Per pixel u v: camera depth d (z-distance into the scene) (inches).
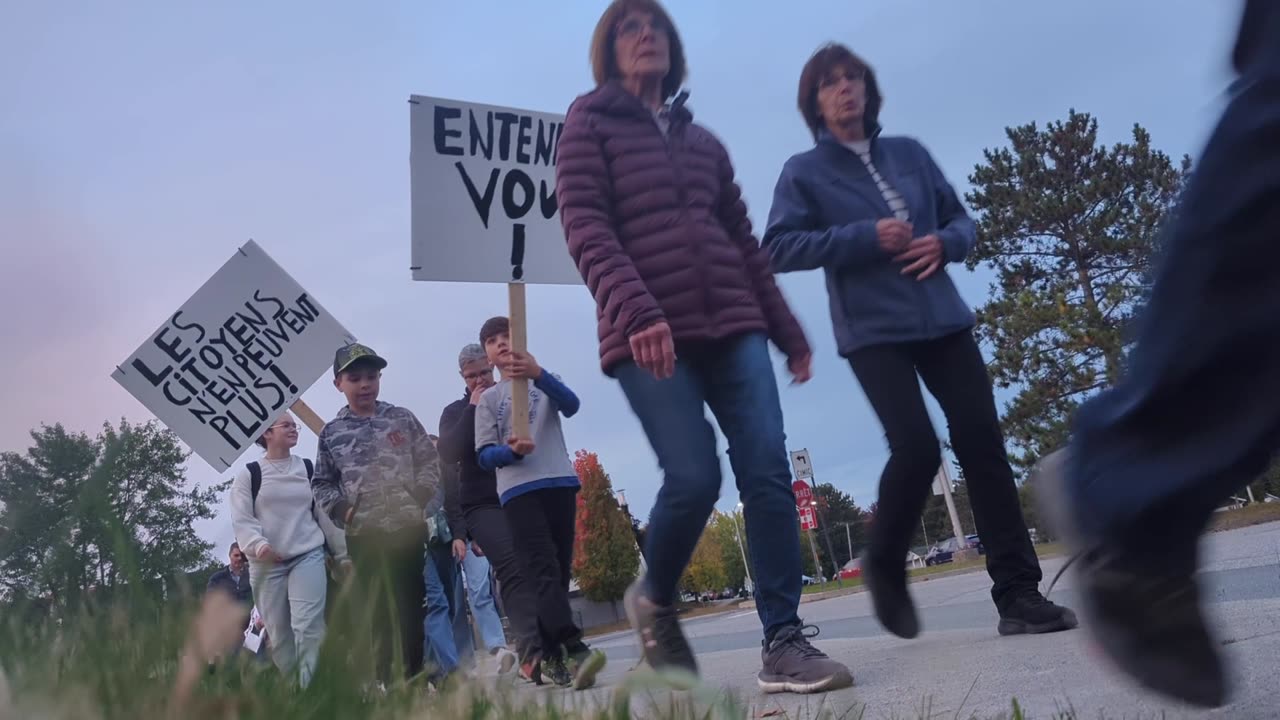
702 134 135.4
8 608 49.2
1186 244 64.2
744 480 125.3
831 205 153.3
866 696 104.9
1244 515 414.0
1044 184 1167.0
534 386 206.1
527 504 197.2
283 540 211.0
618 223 128.1
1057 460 73.6
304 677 59.3
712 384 129.3
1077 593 71.8
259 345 263.9
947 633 166.2
